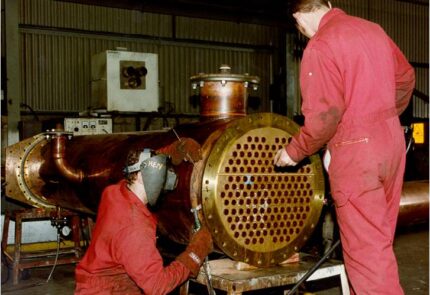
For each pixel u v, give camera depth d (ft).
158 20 26.02
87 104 24.31
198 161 8.07
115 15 24.88
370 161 6.79
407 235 21.15
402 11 36.27
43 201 15.94
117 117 24.23
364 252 6.84
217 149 8.04
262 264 8.52
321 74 6.85
